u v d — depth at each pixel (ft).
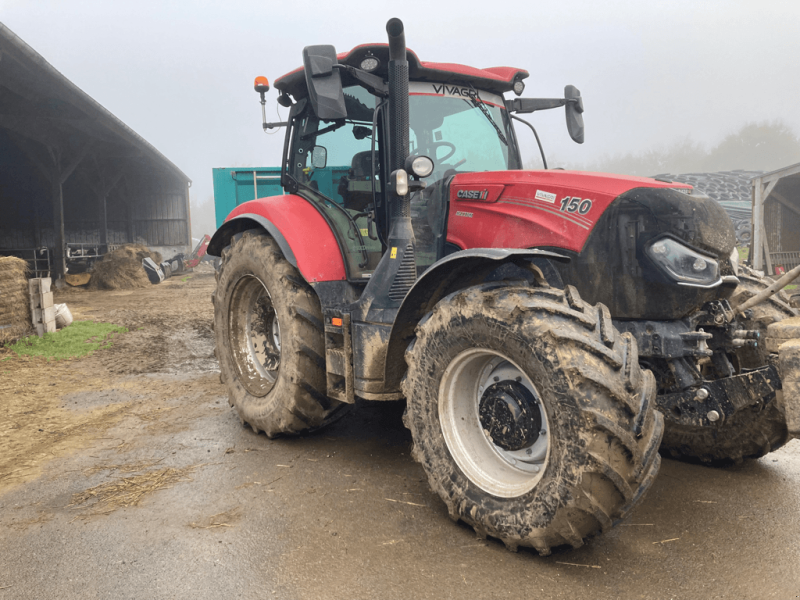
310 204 11.03
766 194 41.93
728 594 5.90
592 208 7.82
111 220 78.74
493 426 7.16
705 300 7.44
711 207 7.70
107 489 8.90
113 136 56.65
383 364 8.82
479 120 10.98
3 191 69.15
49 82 38.75
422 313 8.18
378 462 9.86
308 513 7.94
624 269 7.64
